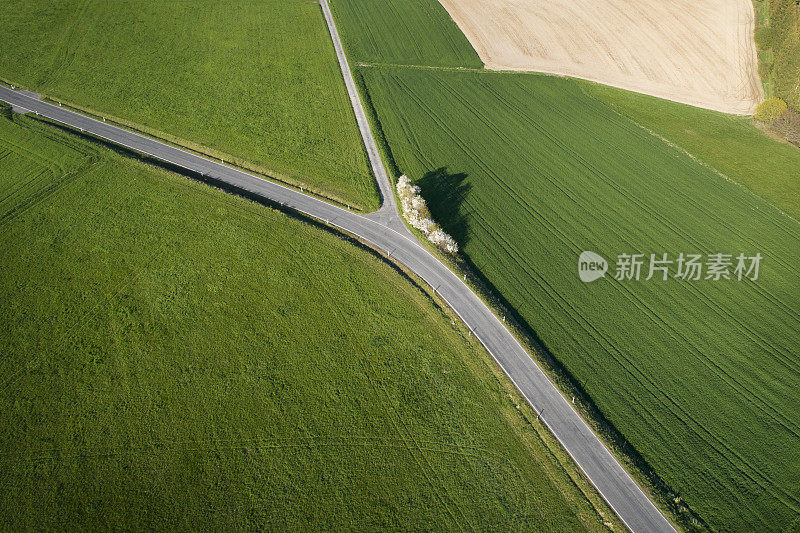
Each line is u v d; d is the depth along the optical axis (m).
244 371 36.84
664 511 30.08
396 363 37.69
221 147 57.56
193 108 63.25
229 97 65.56
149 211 48.69
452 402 35.53
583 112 67.69
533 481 31.62
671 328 41.56
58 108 62.59
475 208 51.97
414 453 32.88
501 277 45.06
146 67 70.62
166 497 30.53
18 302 40.66
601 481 31.48
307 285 42.84
